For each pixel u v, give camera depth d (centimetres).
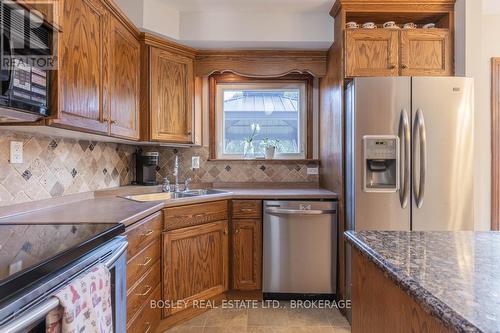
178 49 264
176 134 264
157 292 204
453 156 220
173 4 248
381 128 220
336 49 256
